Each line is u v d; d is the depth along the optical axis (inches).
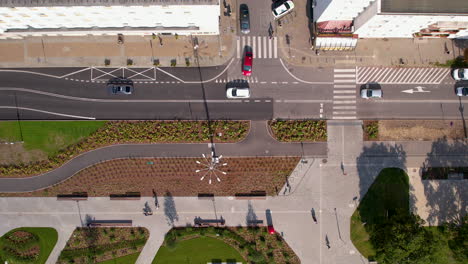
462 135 2085.4
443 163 2086.6
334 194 2101.4
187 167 2090.3
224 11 2059.5
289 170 2096.5
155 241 2105.1
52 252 2101.4
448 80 2081.7
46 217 2096.5
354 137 2087.8
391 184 2086.6
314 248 2111.2
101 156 2081.7
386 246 1829.5
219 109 2079.2
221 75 2079.2
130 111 2075.5
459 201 2092.8
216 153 2087.8
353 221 2096.5
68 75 2060.8
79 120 2069.4
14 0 1615.4
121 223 2098.9
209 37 2069.4
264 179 2097.7
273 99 2080.5
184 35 2066.9
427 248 1787.6
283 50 2078.0
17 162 2081.7
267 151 2087.8
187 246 2110.0
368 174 2092.8
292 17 2073.1
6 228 2095.2
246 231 2103.8
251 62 2052.2
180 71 2074.3
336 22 1977.1
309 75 2081.7
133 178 2091.5
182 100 2079.2
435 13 1648.6
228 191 2097.7
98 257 2116.1
